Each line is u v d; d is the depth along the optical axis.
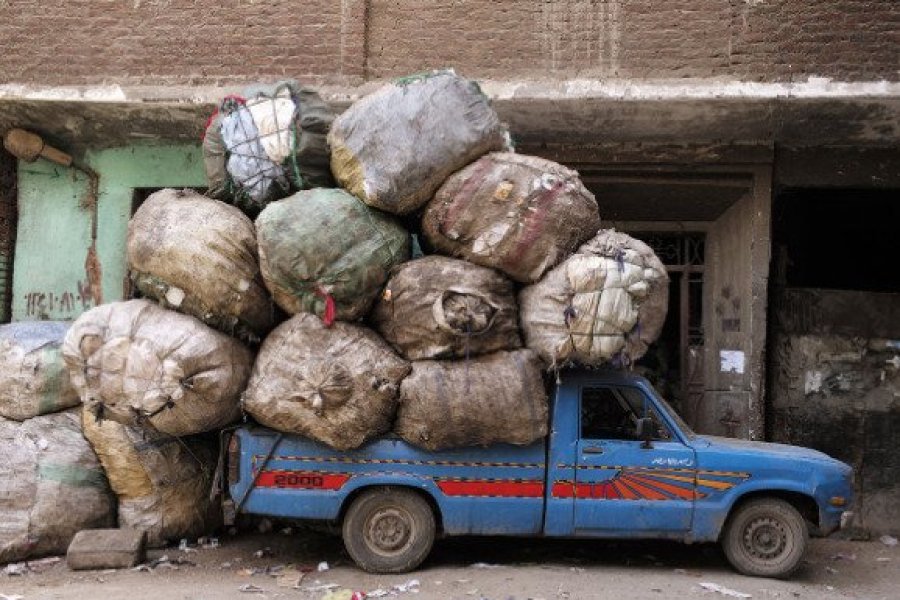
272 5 7.00
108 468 6.04
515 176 5.04
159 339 4.92
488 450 5.39
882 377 7.42
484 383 5.00
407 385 5.02
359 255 4.95
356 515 5.40
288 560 5.88
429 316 4.99
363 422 5.05
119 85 7.00
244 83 6.97
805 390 7.47
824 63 6.51
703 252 8.16
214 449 6.42
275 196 5.40
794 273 8.86
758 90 6.45
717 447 5.53
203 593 4.97
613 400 5.56
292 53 6.97
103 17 7.09
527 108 6.76
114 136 7.70
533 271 5.05
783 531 5.52
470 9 6.95
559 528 5.38
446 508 5.34
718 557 6.09
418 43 6.98
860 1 6.51
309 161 5.35
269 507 5.33
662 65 6.74
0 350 6.21
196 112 7.07
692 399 7.99
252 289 5.09
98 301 7.81
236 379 5.11
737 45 6.63
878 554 6.70
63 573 5.52
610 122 7.02
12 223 7.93
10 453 5.89
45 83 7.05
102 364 4.93
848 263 9.12
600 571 5.62
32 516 5.75
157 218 5.12
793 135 7.19
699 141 7.38
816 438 7.44
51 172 7.91
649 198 7.78
